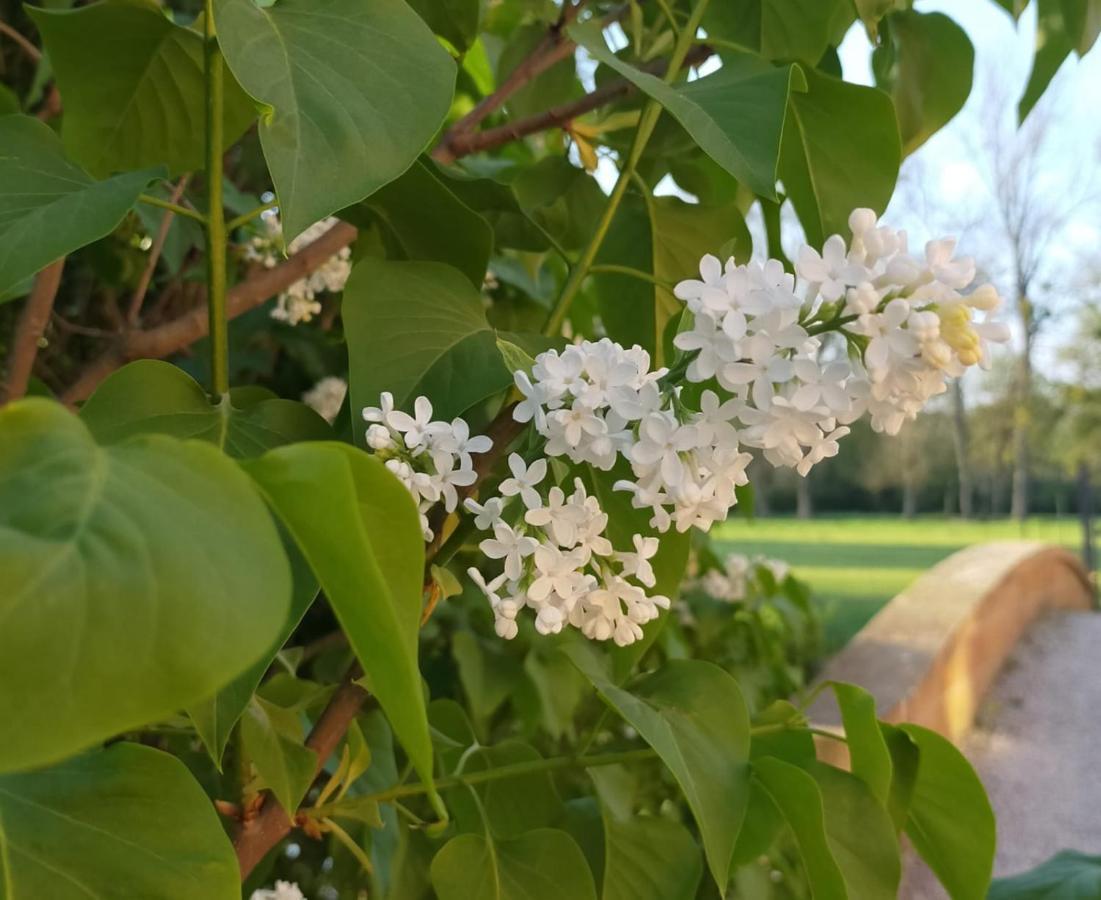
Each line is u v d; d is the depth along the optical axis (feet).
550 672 5.76
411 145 1.90
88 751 1.86
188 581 0.98
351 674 2.41
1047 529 48.60
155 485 1.06
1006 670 16.93
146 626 0.94
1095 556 36.83
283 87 1.85
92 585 0.93
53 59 2.73
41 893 1.67
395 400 2.32
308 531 1.27
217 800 2.44
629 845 2.93
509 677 5.65
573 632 3.53
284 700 3.15
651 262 3.74
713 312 1.88
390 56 1.99
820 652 12.92
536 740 6.45
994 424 50.65
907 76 4.04
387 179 1.86
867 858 2.77
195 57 2.77
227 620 0.98
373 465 1.32
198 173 5.05
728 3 3.71
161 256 5.58
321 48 1.95
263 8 1.99
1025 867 10.18
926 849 3.32
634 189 3.71
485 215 3.49
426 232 2.90
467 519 2.31
